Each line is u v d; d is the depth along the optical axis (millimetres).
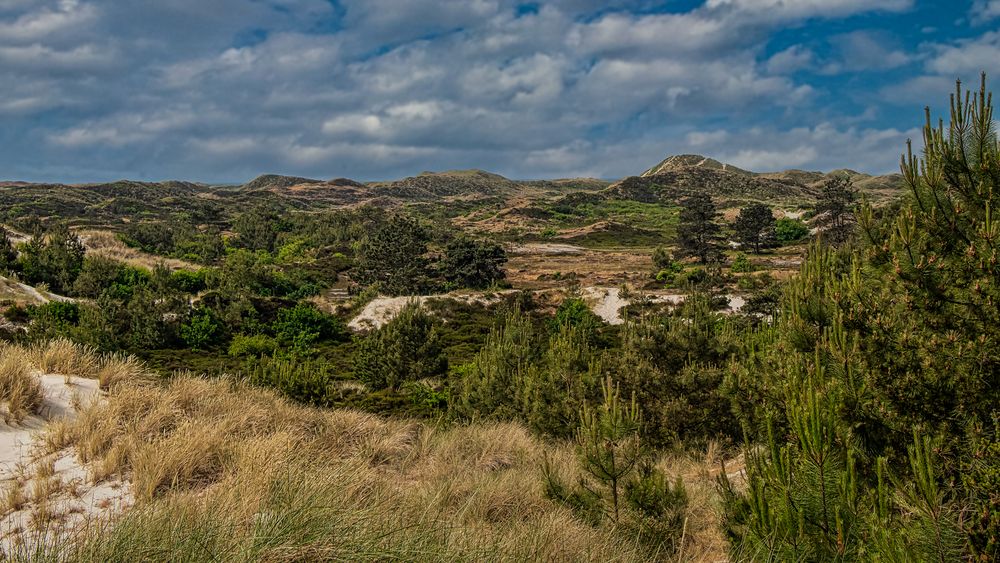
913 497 3398
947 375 4277
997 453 3854
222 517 3699
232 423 6773
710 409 9984
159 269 44750
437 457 7602
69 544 3270
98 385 7832
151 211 166375
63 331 25797
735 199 198625
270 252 89875
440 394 18922
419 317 22328
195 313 36406
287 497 4082
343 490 4707
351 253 82938
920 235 4836
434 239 109562
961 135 4898
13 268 39500
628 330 12305
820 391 4602
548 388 11898
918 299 4566
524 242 115875
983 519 3367
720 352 11289
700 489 7199
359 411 9055
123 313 31812
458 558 3666
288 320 39125
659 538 5395
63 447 5609
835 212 94625
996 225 4344
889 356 4504
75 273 41500
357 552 3418
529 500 6078
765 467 4426
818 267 6797
